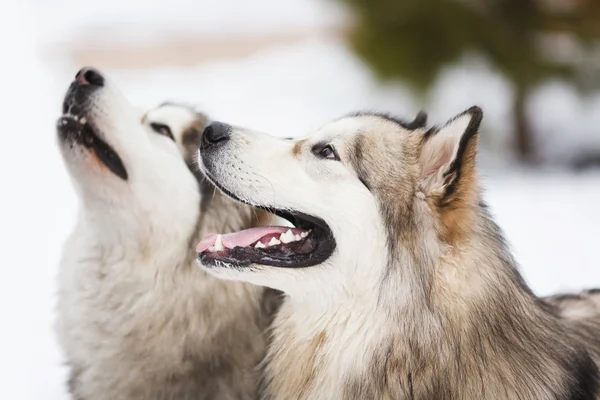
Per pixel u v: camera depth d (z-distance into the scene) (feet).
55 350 20.93
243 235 13.55
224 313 14.99
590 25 45.70
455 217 12.28
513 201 38.01
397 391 12.35
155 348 15.07
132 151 14.85
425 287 12.24
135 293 15.10
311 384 13.07
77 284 15.44
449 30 44.19
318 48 81.41
